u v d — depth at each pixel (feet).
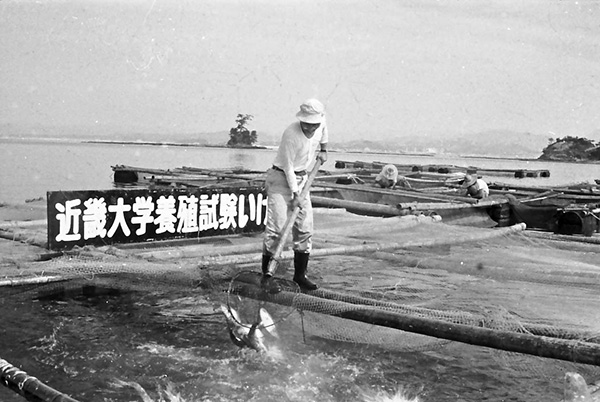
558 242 28.96
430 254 25.43
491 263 23.54
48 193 19.99
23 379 10.78
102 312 18.11
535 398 13.05
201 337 16.22
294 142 16.14
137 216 22.06
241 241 24.80
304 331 16.49
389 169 46.88
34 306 18.48
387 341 15.93
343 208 37.29
